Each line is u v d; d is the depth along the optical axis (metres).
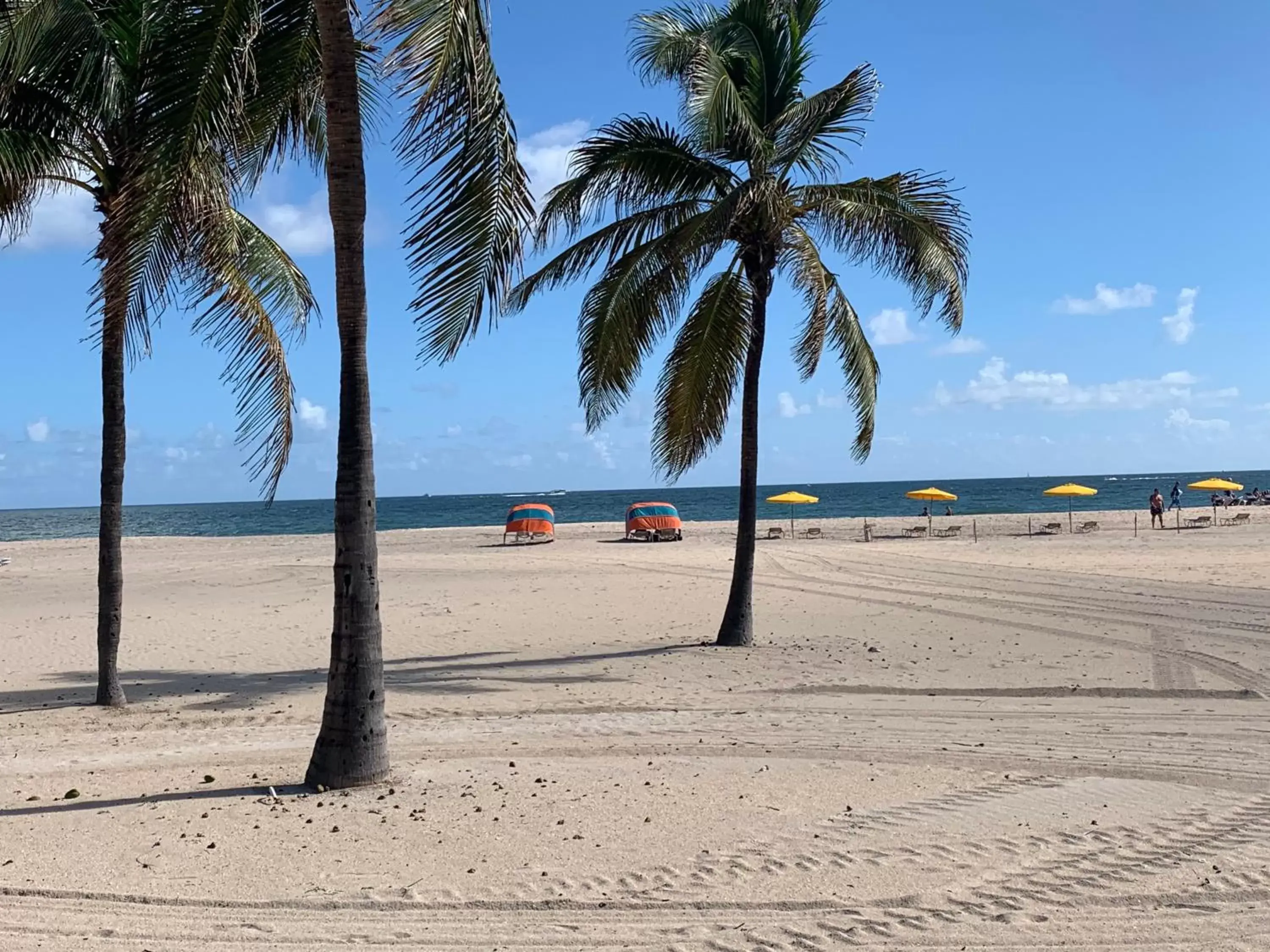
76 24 9.21
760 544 38.19
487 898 4.81
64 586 24.94
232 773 7.67
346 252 6.91
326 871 5.21
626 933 4.39
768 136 13.34
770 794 6.61
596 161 13.53
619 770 7.41
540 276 14.30
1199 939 4.23
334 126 6.83
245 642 15.67
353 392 7.05
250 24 6.93
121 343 11.03
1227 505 58.31
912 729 8.87
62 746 8.92
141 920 4.59
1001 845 5.45
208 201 7.07
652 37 13.87
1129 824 5.81
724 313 14.50
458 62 6.36
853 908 4.61
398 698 10.93
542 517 40.75
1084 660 12.41
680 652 13.84
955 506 88.88
